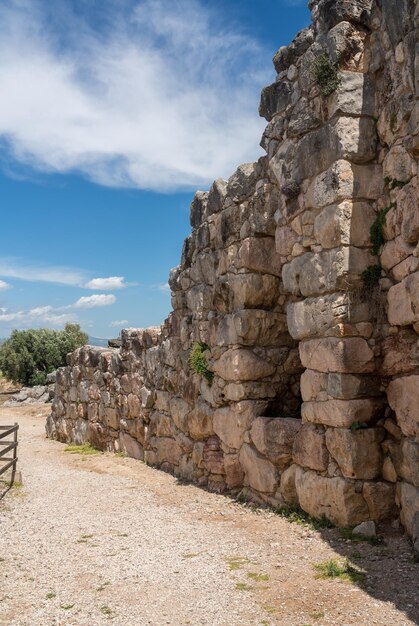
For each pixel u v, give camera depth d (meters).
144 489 9.60
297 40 7.24
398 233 5.77
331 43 6.32
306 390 6.71
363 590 4.59
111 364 14.48
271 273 8.31
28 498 8.96
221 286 8.81
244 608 4.49
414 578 4.70
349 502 6.00
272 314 8.37
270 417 7.78
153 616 4.44
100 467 12.28
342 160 6.16
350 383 6.07
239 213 8.66
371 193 6.20
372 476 6.04
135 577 5.30
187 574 5.31
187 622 4.30
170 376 10.93
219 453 9.07
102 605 4.68
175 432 10.78
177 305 10.76
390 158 5.95
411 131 5.45
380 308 6.15
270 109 7.70
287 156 7.25
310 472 6.62
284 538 6.15
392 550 5.37
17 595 4.94
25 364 37.75
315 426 6.57
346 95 6.21
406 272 5.66
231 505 7.94
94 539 6.62
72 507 8.34
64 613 4.54
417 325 5.54
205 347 9.47
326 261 6.32
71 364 17.97
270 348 8.41
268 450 7.43
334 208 6.18
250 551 5.85
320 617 4.21
